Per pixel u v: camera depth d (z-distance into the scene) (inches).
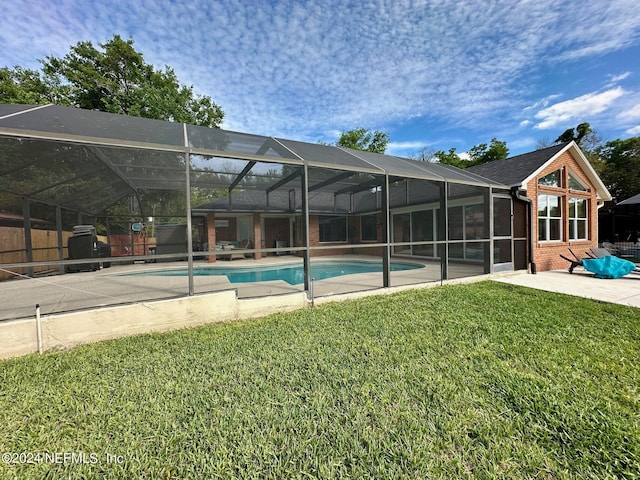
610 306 212.5
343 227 714.2
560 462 72.2
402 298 240.2
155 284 288.0
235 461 72.8
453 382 108.6
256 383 109.5
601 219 766.5
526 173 395.9
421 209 557.0
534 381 108.2
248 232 713.0
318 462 72.4
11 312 177.6
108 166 307.1
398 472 69.4
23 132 148.9
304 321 184.4
